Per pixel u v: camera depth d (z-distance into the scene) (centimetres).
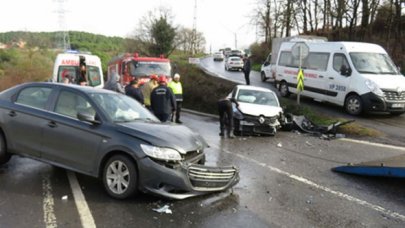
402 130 1319
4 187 602
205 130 1360
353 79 1531
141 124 610
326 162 906
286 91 1959
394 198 649
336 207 592
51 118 641
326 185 710
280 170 810
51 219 490
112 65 2381
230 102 1199
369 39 3528
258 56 5172
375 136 1239
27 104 684
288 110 1527
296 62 1886
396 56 3081
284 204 593
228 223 504
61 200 558
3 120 691
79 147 606
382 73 1537
